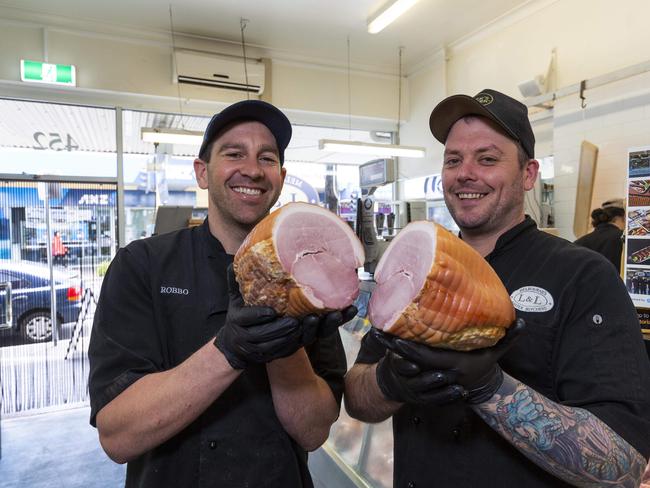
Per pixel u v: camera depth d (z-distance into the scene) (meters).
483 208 1.16
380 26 4.44
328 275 0.75
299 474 1.06
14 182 4.52
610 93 3.47
